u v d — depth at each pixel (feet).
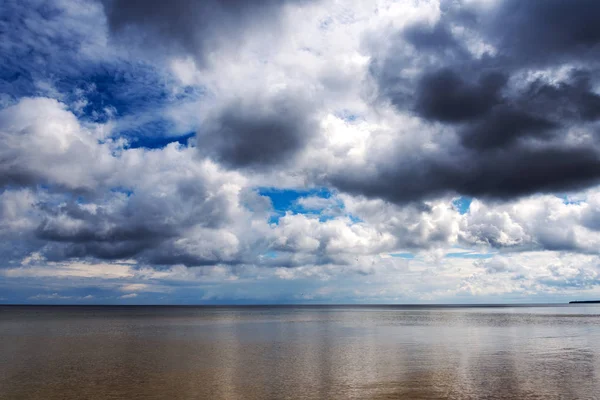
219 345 162.61
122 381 94.94
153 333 221.05
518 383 89.04
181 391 85.40
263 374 101.50
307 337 195.72
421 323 311.68
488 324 290.15
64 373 104.47
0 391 86.58
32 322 329.31
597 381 90.68
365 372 102.83
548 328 244.63
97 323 315.78
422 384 88.94
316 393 82.33
